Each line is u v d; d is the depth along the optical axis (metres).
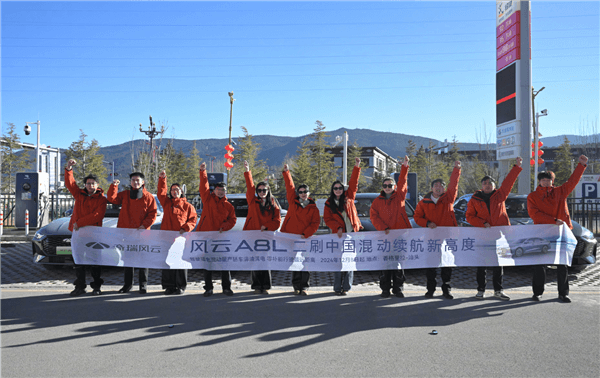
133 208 6.19
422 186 50.25
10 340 4.12
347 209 6.12
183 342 4.08
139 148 36.78
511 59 14.13
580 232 7.32
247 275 7.75
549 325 4.64
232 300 5.74
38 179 13.90
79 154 41.53
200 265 6.07
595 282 7.05
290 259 6.09
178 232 6.11
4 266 8.36
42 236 7.10
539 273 5.77
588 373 3.40
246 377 3.29
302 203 6.15
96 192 6.19
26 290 6.30
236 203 8.84
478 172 39.44
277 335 4.29
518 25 13.84
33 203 13.82
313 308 5.32
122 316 4.94
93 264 6.01
